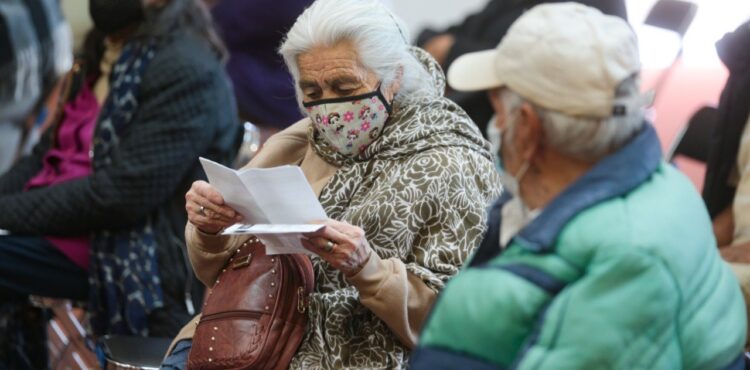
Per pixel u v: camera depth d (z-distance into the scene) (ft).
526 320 18.98
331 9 26.81
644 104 19.67
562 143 19.58
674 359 18.86
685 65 46.26
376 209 26.96
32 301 39.83
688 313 19.12
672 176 20.03
